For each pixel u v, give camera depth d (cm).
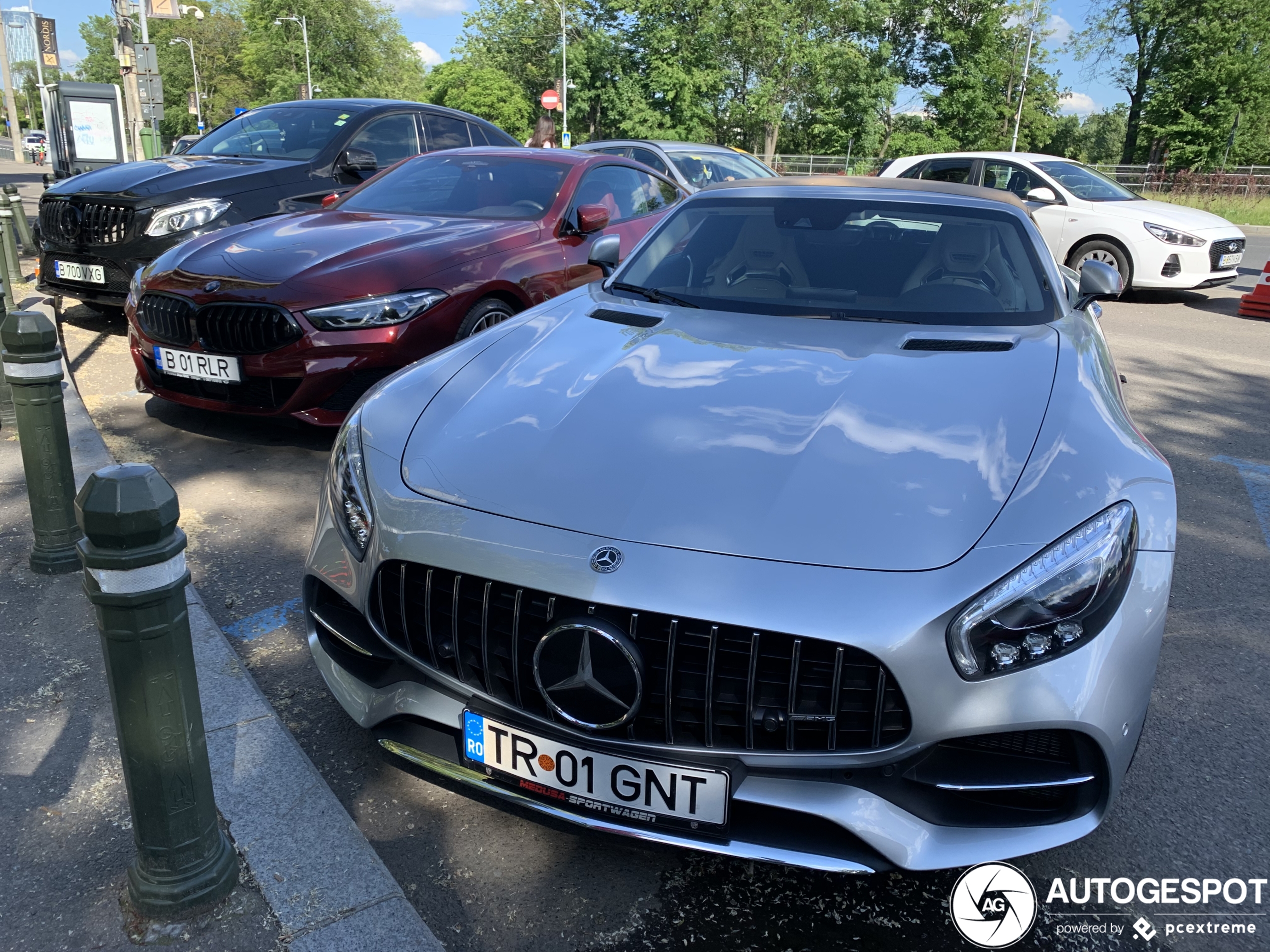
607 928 178
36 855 187
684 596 160
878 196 329
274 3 6347
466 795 191
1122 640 166
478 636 178
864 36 4703
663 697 164
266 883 180
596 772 170
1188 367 684
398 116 704
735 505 173
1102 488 179
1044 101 4603
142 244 583
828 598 158
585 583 164
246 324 389
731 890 189
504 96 5494
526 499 181
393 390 230
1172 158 3794
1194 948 177
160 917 170
